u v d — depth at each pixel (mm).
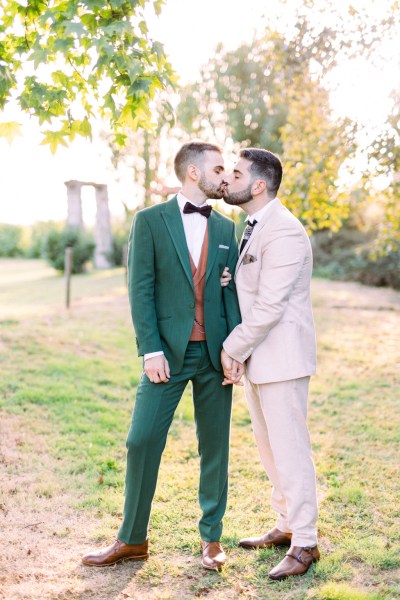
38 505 3783
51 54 3270
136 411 3033
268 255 3020
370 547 3295
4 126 3504
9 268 28672
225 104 17844
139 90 3141
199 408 3143
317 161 7000
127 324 10016
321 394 6609
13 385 6098
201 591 2906
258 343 3023
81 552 3258
